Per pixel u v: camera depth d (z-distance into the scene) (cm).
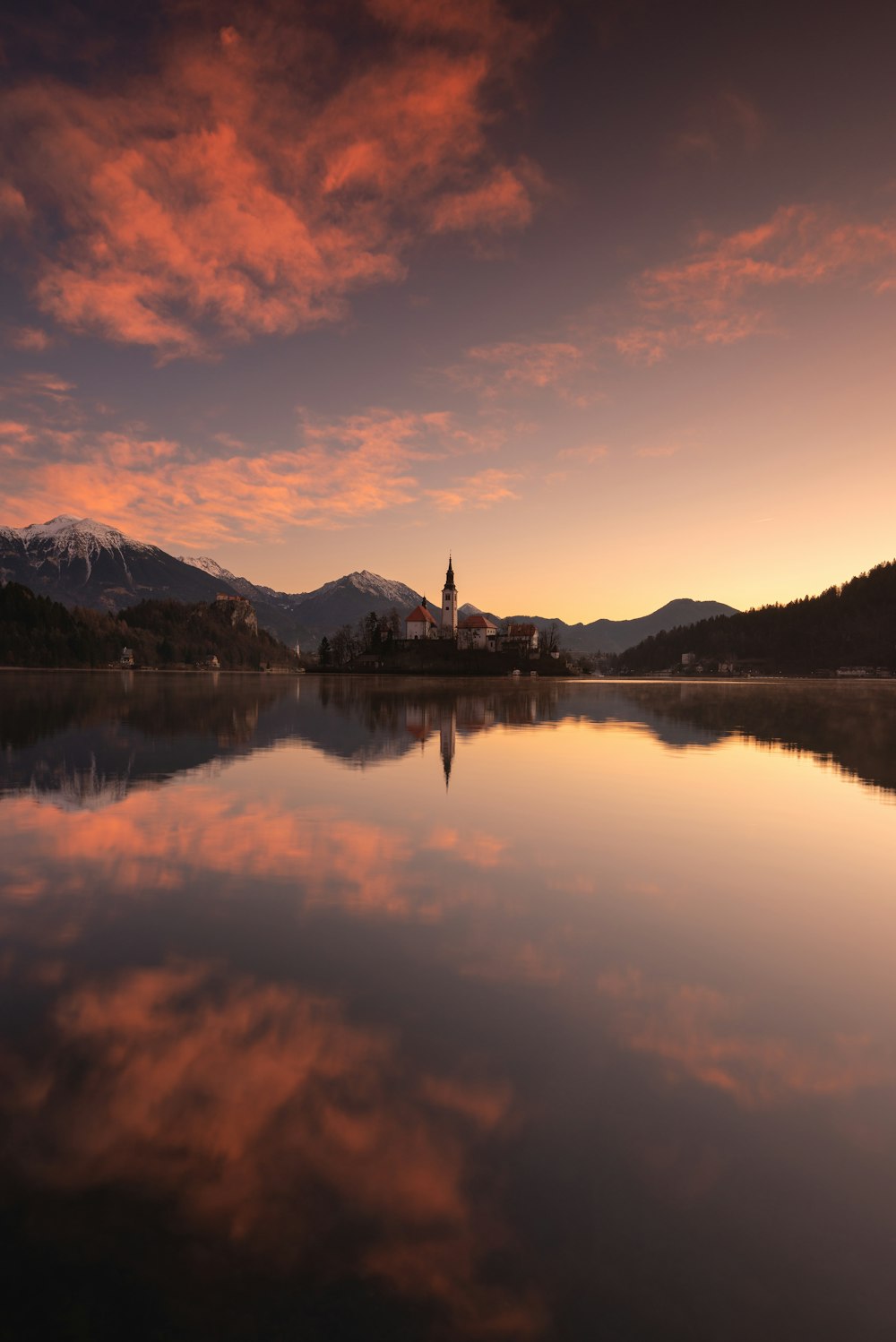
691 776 1698
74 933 628
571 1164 332
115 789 1353
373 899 739
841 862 917
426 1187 318
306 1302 266
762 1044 447
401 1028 460
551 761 1933
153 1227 298
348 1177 322
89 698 4544
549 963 575
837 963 584
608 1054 432
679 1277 278
